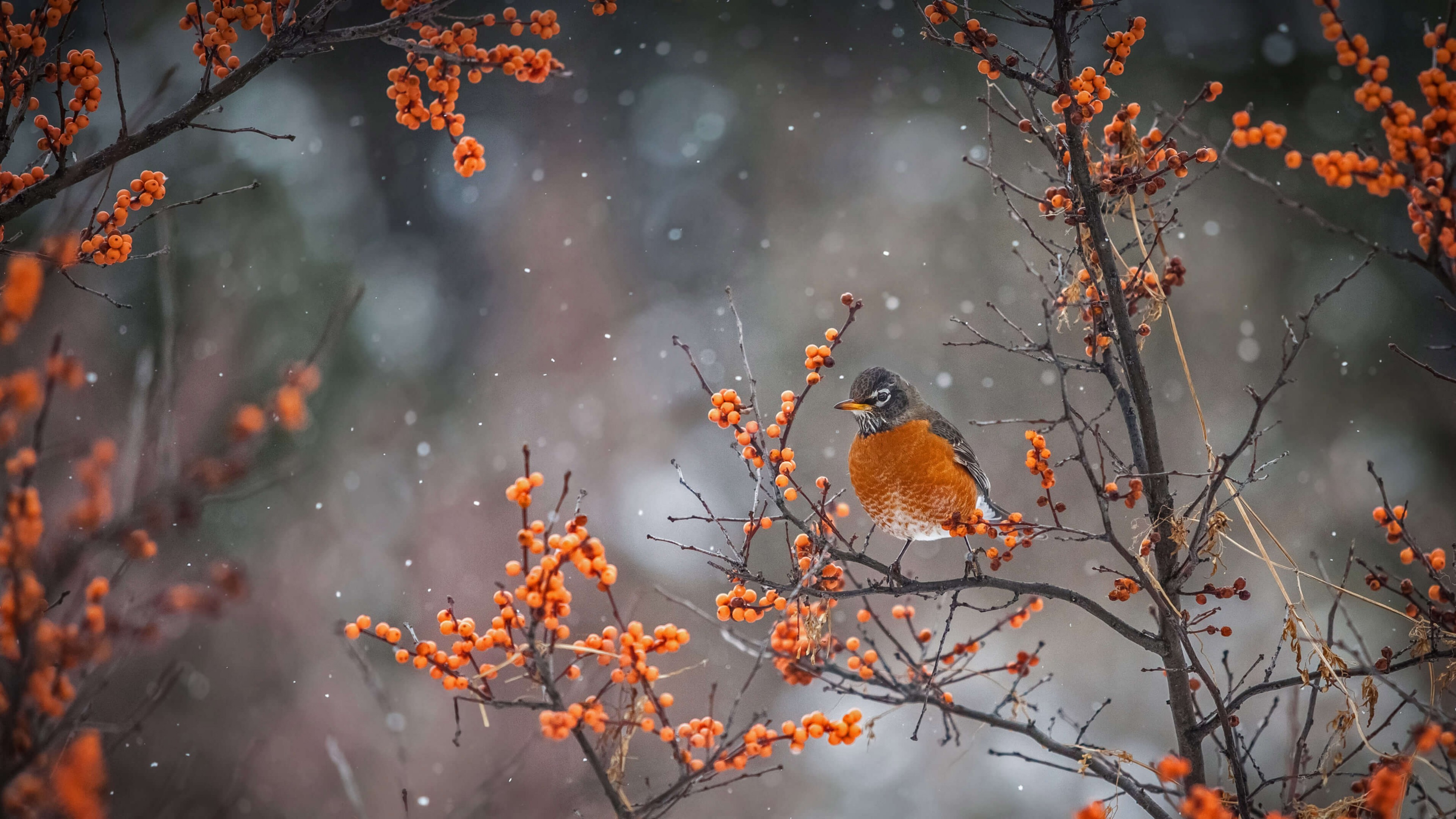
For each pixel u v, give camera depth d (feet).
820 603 16.65
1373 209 58.34
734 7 76.33
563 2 75.31
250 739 36.22
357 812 16.47
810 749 45.85
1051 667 48.83
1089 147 17.29
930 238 70.08
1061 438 57.93
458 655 13.58
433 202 76.38
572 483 60.08
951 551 54.08
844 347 67.62
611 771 13.83
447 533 52.75
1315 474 55.47
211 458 11.72
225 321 50.19
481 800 19.33
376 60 74.95
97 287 41.68
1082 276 17.37
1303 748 14.92
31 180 14.97
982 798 42.63
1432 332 56.24
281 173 63.57
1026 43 70.38
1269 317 60.03
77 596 11.03
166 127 14.94
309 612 45.06
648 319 73.00
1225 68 62.95
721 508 59.36
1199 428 58.54
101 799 10.81
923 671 16.08
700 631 49.75
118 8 59.98
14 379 10.46
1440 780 15.58
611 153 78.95
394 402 61.05
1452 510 52.49
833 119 76.79
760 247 74.84
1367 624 45.60
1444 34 12.46
